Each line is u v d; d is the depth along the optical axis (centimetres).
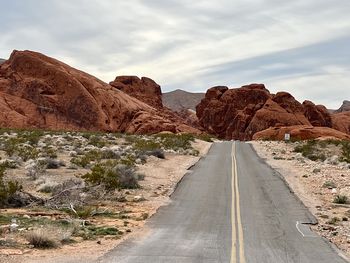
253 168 3278
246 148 5384
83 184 1992
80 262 1010
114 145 4972
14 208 1599
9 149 3266
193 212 1709
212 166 3359
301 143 6025
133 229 1399
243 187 2367
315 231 1470
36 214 1504
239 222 1545
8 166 2589
